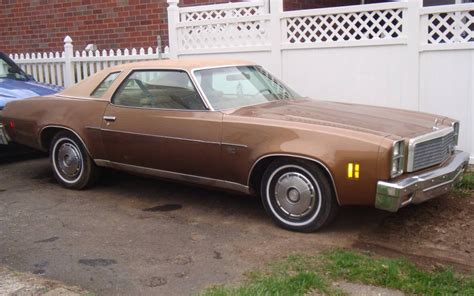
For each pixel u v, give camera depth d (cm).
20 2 1306
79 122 634
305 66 818
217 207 589
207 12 921
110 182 697
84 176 652
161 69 589
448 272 407
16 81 878
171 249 473
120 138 599
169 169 572
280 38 830
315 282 388
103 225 539
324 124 490
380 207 455
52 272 430
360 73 773
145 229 525
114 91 616
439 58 711
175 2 927
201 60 613
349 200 469
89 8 1199
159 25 1112
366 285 390
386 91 756
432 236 493
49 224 545
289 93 632
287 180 500
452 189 570
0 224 546
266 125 501
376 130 477
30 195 648
